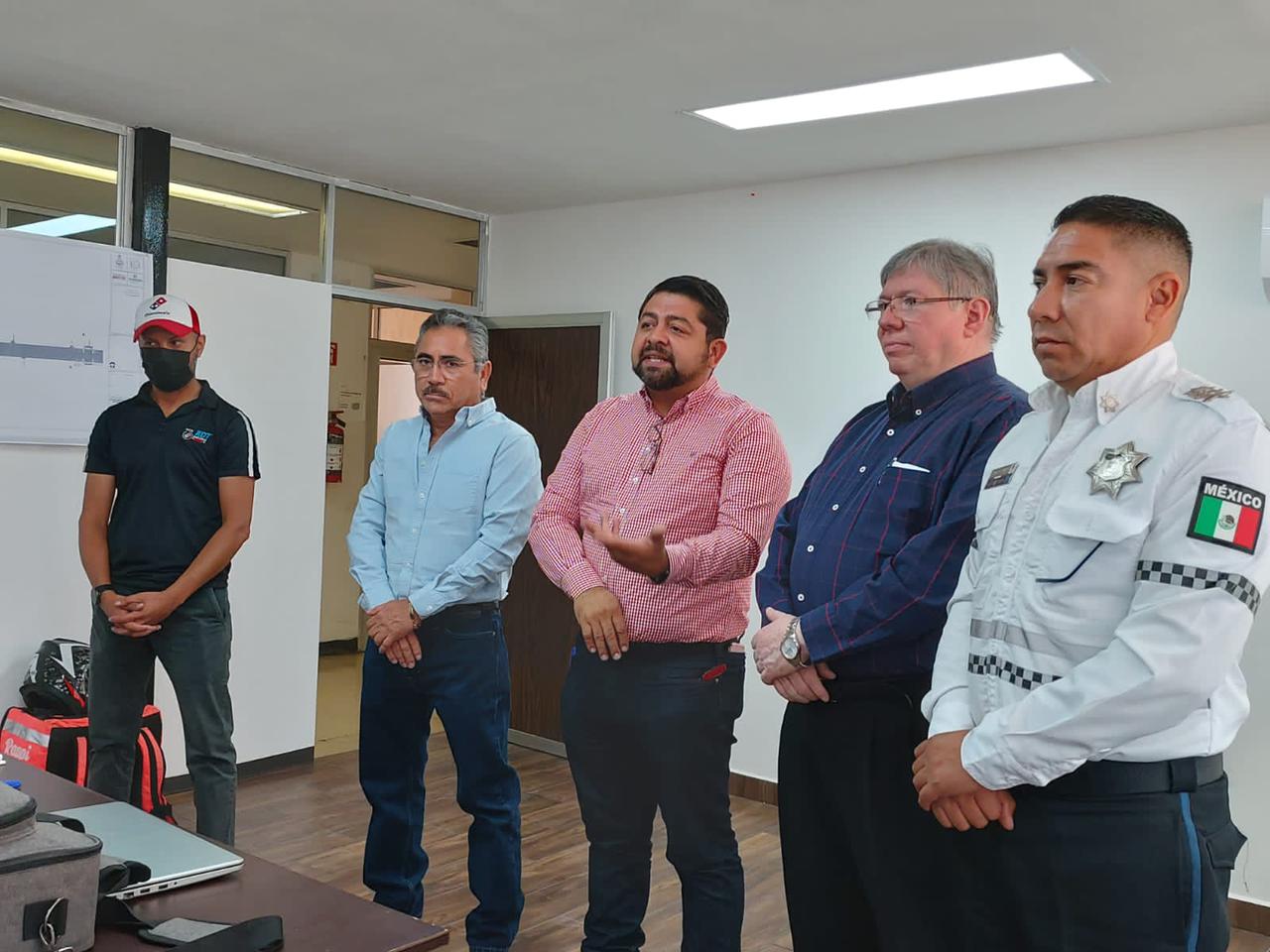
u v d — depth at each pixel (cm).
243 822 399
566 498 257
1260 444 139
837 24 279
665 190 475
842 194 434
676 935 317
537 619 524
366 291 491
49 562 389
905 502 195
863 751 192
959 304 199
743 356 461
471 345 288
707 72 321
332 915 129
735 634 239
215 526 304
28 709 377
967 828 156
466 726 279
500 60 317
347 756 491
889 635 185
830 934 201
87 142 394
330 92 354
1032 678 150
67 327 385
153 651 305
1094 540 145
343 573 702
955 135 373
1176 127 353
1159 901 144
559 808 433
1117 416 150
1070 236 153
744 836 408
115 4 284
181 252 425
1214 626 133
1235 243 349
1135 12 263
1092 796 147
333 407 679
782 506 236
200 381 310
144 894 133
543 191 488
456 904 332
